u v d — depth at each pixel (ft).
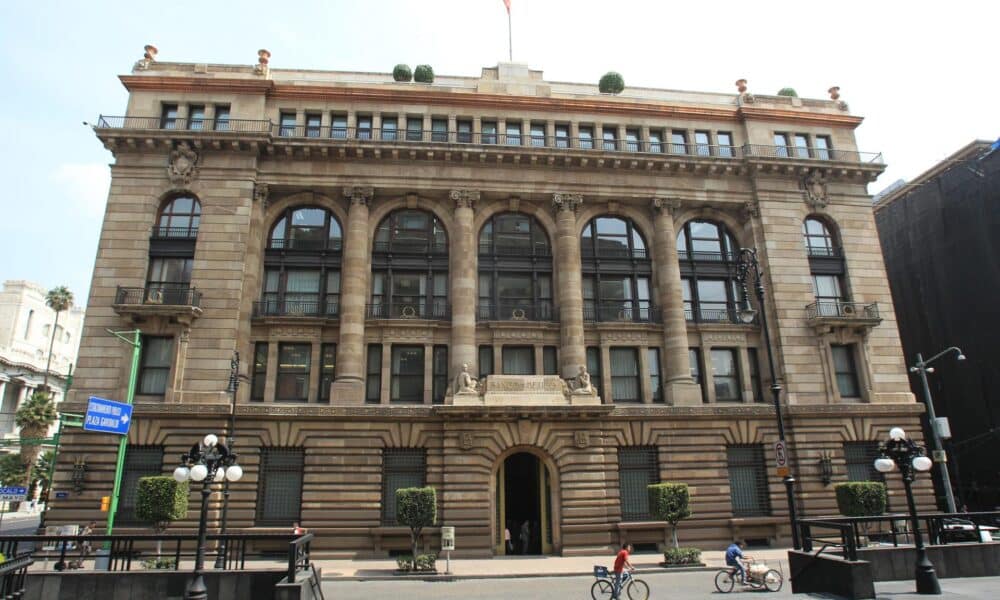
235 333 108.99
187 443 102.01
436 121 126.62
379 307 117.29
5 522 206.18
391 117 125.18
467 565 92.53
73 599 60.75
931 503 115.75
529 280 122.72
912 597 56.08
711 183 128.36
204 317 108.88
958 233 150.10
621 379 118.93
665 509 95.40
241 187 115.55
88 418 77.82
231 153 117.08
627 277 125.18
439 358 115.65
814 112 135.85
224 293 110.32
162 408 102.53
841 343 123.13
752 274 125.39
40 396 238.07
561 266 120.16
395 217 123.24
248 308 112.57
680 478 110.11
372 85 125.90
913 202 162.91
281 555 99.76
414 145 119.44
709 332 122.31
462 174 121.80
